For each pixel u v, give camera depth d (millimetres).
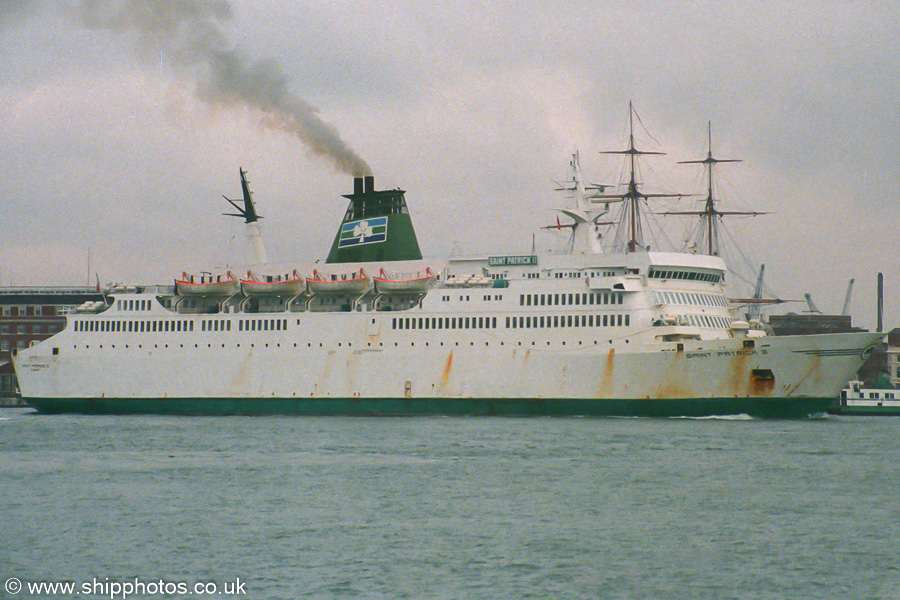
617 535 189500
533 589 160375
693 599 156875
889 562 174000
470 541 185125
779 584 163125
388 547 181375
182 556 176375
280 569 169375
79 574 167250
